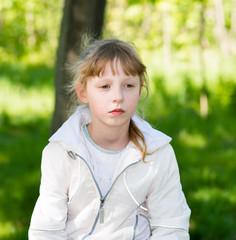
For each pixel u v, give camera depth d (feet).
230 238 12.95
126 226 6.56
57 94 11.45
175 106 27.22
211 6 35.96
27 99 29.25
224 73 29.63
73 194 6.39
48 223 6.31
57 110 11.49
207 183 17.21
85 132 6.59
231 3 41.96
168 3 20.34
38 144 21.72
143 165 6.40
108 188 6.41
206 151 21.65
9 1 42.68
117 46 6.15
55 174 6.40
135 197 6.42
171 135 23.34
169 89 28.27
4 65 43.16
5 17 49.60
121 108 6.04
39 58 49.49
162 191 6.56
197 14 30.66
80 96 6.58
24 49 50.83
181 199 6.66
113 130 6.36
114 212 6.40
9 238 12.09
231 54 38.60
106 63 6.02
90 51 6.26
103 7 11.36
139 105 7.41
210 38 37.68
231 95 28.66
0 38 50.85
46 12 53.31
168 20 31.71
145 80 6.55
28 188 15.60
